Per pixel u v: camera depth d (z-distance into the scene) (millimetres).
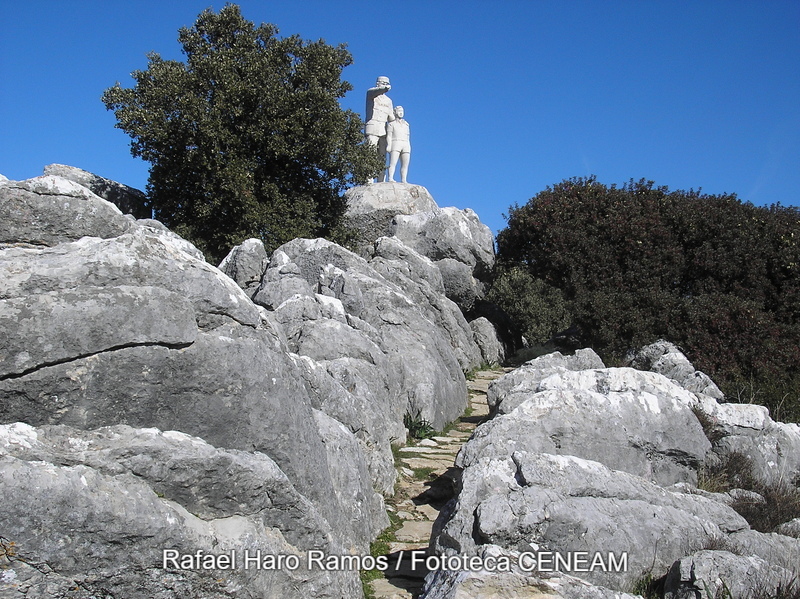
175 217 22078
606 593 5602
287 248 16734
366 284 14867
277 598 5355
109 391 5219
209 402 5578
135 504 4676
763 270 18375
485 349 21781
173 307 5414
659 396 9172
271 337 6285
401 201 24406
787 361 15984
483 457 8117
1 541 4281
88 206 6051
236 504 5254
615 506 6641
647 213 20609
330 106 22859
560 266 21359
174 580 4832
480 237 24172
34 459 4578
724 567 5914
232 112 21562
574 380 9672
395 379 12406
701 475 9242
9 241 5793
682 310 17234
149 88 21844
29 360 4965
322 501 6402
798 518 8117
